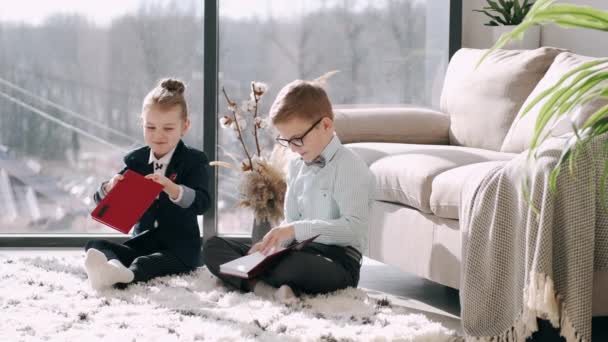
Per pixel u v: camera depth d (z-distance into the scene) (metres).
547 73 2.70
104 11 3.68
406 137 3.16
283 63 3.76
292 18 3.74
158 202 2.70
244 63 3.75
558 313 1.81
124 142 3.75
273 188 2.94
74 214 3.75
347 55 3.78
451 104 3.18
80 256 2.94
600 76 1.25
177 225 2.70
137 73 3.73
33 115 3.70
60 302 2.21
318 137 2.37
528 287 1.81
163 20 3.71
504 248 1.92
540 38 3.55
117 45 3.70
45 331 1.92
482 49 3.40
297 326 1.95
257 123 3.14
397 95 3.81
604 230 1.82
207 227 3.67
